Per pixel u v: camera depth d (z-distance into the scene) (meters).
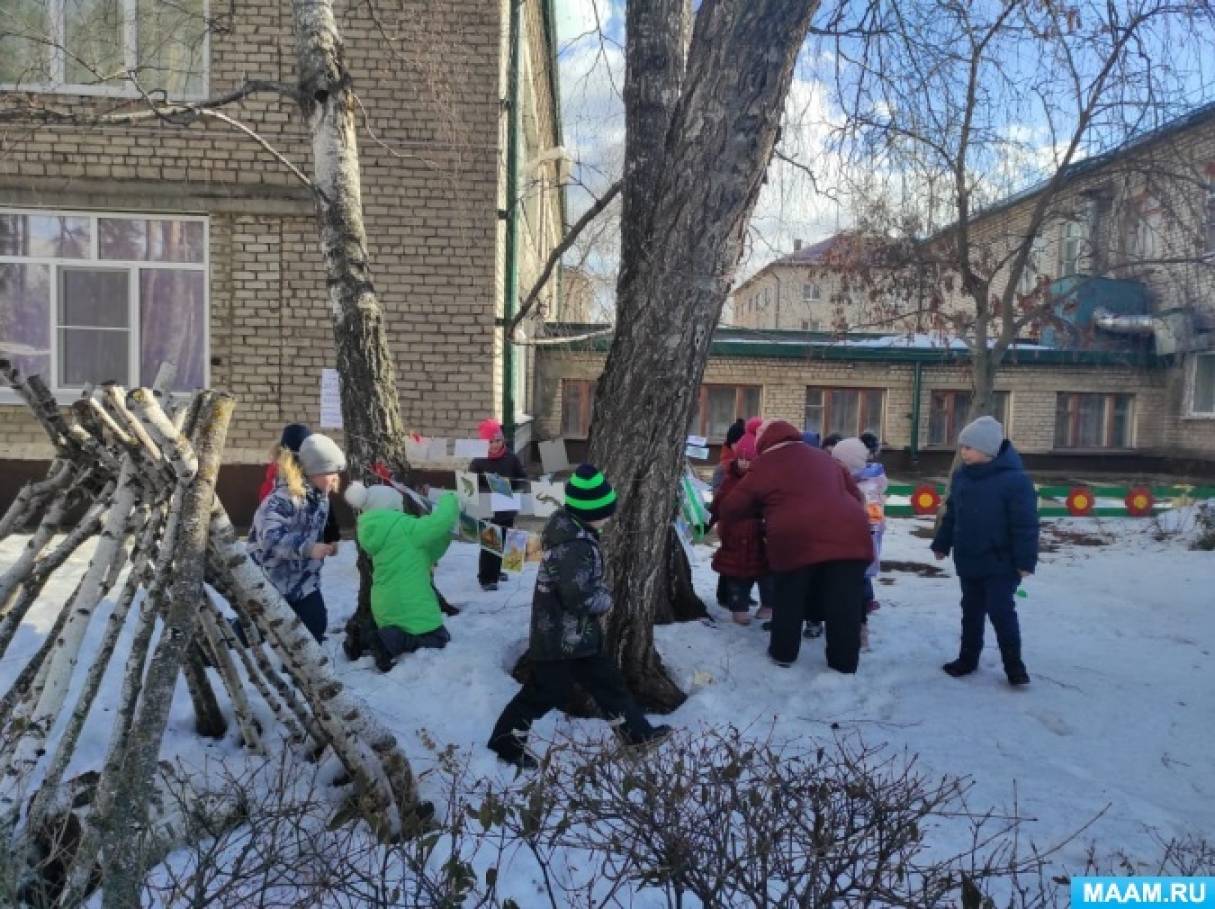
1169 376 17.77
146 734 2.31
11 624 3.02
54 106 8.18
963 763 3.70
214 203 8.44
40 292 8.54
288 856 2.62
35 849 2.55
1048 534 9.93
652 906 2.52
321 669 2.76
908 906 2.12
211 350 8.59
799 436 5.02
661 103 4.55
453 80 8.40
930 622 5.92
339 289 5.10
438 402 8.69
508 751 3.52
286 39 8.39
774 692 4.50
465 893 2.34
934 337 15.04
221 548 2.67
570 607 3.45
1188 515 10.21
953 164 8.91
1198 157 9.34
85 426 2.96
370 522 4.66
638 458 4.12
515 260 8.83
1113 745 3.96
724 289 4.03
